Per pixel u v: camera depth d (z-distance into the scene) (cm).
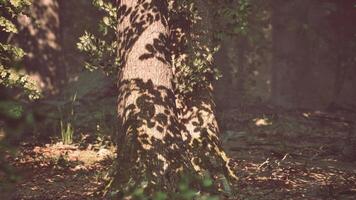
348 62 2480
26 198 771
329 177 973
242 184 871
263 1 2533
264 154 1235
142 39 757
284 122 1673
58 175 939
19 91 1366
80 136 1312
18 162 983
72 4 2505
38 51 1667
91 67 1013
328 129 1662
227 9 992
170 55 793
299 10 2619
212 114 877
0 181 502
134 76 752
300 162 1134
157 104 741
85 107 1549
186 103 869
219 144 871
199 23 900
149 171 703
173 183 710
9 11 1047
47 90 1669
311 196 818
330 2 2470
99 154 1148
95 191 779
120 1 790
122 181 714
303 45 2658
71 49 2536
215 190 781
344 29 2470
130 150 721
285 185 877
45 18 1700
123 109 754
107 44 1000
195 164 827
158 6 772
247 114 1792
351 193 843
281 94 2650
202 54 890
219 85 1970
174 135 747
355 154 1180
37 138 1220
